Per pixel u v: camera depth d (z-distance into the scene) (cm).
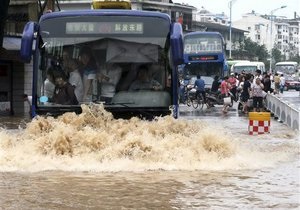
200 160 988
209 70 4019
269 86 3142
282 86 5419
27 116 2666
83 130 1016
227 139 1048
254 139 1653
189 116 2723
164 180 871
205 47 4006
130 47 1108
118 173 920
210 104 3459
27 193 781
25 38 1080
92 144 991
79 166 951
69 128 1007
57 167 950
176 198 760
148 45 1107
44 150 987
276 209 711
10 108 2841
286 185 861
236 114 2888
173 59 1085
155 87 1102
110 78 1102
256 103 2745
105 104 1097
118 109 1095
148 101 1097
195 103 3425
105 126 1042
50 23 1118
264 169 1000
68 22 1116
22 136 1055
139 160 970
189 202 739
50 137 993
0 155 970
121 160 970
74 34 1113
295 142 1571
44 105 1105
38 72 1111
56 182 849
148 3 5778
